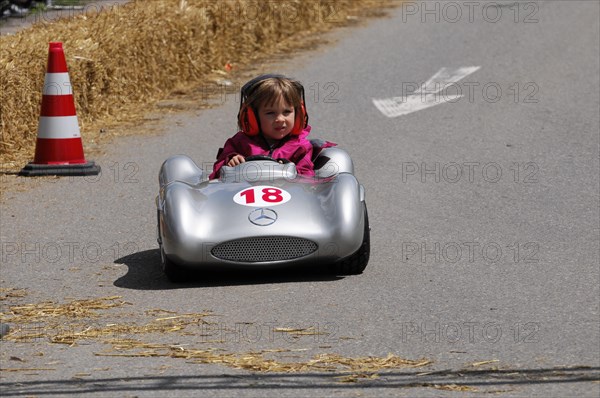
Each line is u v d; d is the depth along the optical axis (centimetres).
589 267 1669
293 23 4250
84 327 1416
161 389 1162
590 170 2391
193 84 3509
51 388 1177
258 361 1252
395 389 1146
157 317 1455
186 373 1215
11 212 2153
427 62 3719
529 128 2823
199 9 3581
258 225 1588
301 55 3912
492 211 2073
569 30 4128
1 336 1376
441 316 1426
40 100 2770
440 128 2861
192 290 1593
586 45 3850
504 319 1406
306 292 1561
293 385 1165
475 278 1623
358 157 2583
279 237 1588
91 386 1179
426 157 2564
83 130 2927
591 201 2130
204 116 3075
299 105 1802
